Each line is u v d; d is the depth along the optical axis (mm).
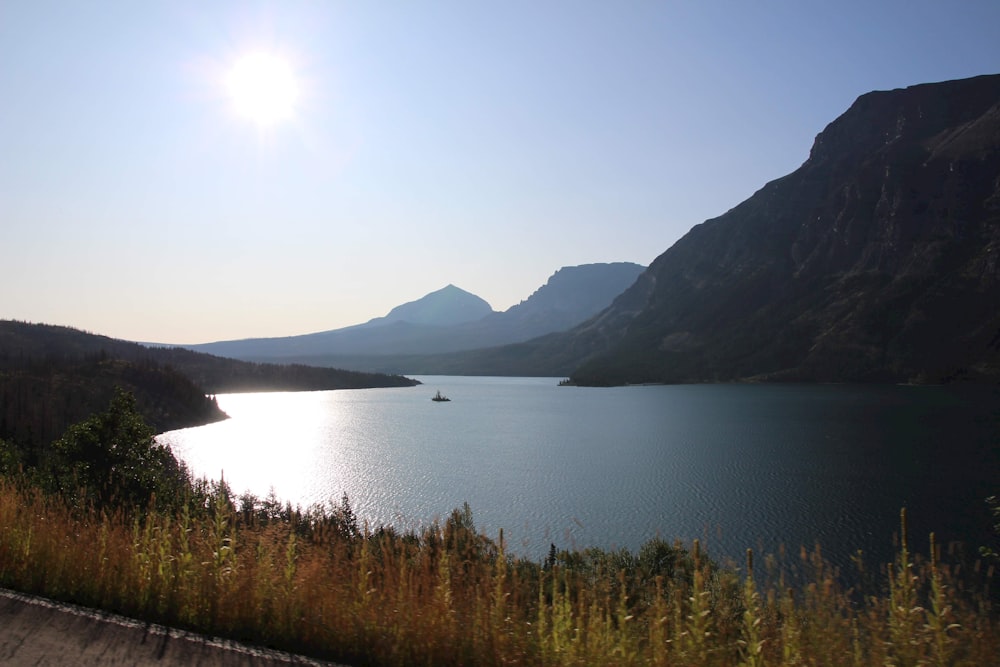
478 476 85000
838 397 199500
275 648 6480
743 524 56688
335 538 9516
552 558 12195
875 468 82188
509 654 6445
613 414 177000
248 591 7078
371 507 66938
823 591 7754
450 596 7168
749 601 6855
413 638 6520
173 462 30250
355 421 170250
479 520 59906
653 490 73125
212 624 6863
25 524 8828
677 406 196375
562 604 7348
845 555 45469
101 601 7379
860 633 7098
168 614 7113
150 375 155750
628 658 6445
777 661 6574
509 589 7906
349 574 8195
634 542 50250
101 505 12836
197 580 7387
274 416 185250
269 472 90250
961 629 6754
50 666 5766
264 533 8844
